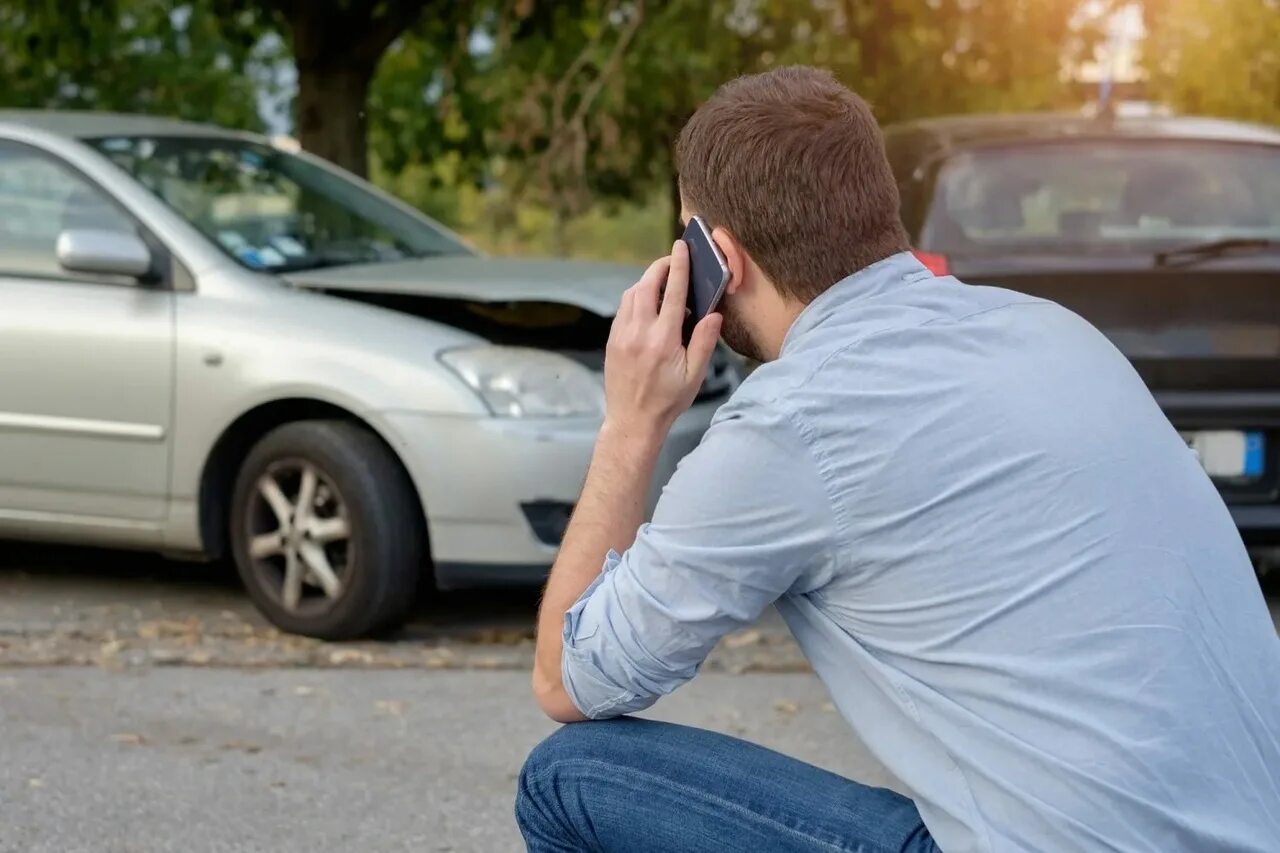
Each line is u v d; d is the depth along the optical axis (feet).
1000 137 19.67
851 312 6.69
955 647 6.22
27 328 18.56
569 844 7.43
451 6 33.24
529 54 32.73
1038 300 6.87
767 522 6.40
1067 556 6.12
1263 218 18.86
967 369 6.40
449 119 39.42
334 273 19.20
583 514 7.36
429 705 15.65
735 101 6.98
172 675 16.48
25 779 13.42
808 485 6.34
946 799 6.27
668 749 7.16
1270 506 17.92
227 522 18.40
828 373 6.46
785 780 6.98
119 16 39.04
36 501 18.86
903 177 19.81
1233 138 19.65
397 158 45.01
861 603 6.41
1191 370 17.75
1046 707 6.05
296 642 17.62
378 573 17.19
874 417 6.32
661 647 6.63
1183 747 5.96
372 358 17.15
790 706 15.75
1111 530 6.15
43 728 14.73
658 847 7.11
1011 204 18.83
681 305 7.23
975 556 6.18
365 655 17.13
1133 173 19.11
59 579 20.74
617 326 7.39
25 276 18.95
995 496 6.20
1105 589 6.08
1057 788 6.01
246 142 21.88
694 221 7.16
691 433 17.98
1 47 40.88
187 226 18.74
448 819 12.78
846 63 36.88
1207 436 17.85
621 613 6.69
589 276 19.86
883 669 6.40
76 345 18.35
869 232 6.83
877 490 6.27
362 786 13.46
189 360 17.90
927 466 6.25
